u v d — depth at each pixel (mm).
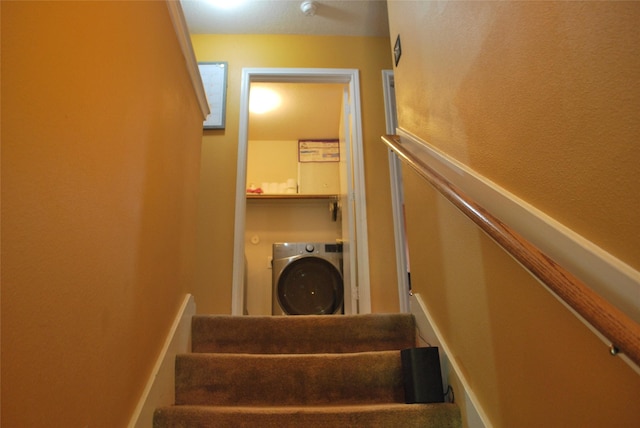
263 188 4258
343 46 3162
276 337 1724
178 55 1638
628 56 672
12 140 655
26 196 690
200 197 2736
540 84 917
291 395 1469
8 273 643
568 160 818
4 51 641
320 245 3539
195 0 2797
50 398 752
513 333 1012
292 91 3656
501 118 1089
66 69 815
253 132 4438
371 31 3146
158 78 1392
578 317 741
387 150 2949
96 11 945
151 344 1304
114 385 1028
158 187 1392
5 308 636
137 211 1198
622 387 686
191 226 1838
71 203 833
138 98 1207
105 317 984
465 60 1322
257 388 1474
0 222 625
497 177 1104
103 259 976
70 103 830
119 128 1068
